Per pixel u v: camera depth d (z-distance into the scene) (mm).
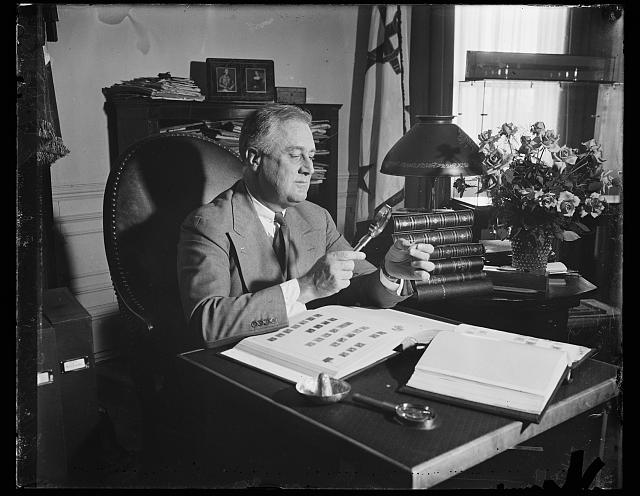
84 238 2061
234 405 1036
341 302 1462
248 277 1444
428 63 2758
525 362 981
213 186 1691
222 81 2154
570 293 1830
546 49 2627
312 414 908
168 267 1592
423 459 789
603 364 1083
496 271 1854
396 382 1018
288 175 1504
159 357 1482
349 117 2641
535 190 1856
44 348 1380
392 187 2725
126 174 1612
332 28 2404
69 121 1944
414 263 1370
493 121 2803
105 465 1353
